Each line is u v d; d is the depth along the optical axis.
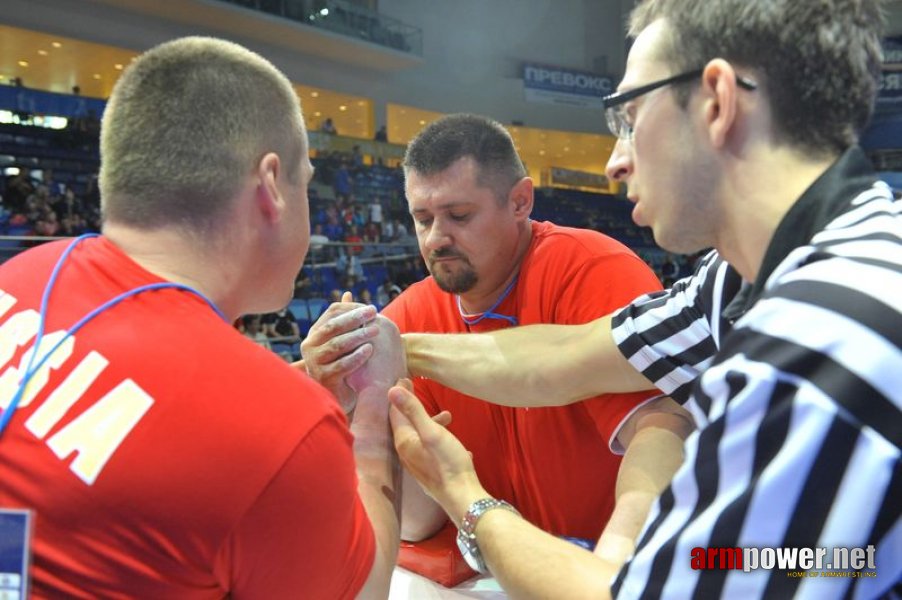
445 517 1.31
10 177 7.00
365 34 11.27
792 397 0.48
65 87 10.37
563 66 14.19
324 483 0.64
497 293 1.39
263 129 0.76
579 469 1.26
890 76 9.12
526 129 14.08
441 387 1.36
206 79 0.73
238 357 0.65
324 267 7.34
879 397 0.45
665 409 1.09
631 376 1.04
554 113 14.18
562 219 12.89
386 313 1.57
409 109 12.91
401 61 11.77
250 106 0.75
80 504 0.56
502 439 1.35
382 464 1.02
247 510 0.60
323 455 0.64
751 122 0.61
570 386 1.10
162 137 0.72
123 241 0.73
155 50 0.77
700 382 0.56
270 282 0.83
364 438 1.05
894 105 9.14
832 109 0.59
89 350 0.63
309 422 0.64
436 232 1.30
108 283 0.68
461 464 0.90
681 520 0.53
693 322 0.97
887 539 0.45
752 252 0.63
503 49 13.88
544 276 1.31
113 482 0.56
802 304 0.50
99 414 0.59
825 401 0.46
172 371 0.61
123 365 0.61
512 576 0.72
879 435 0.45
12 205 6.91
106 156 0.75
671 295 1.03
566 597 0.66
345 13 10.96
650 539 0.55
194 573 0.59
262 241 0.79
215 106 0.73
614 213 13.38
